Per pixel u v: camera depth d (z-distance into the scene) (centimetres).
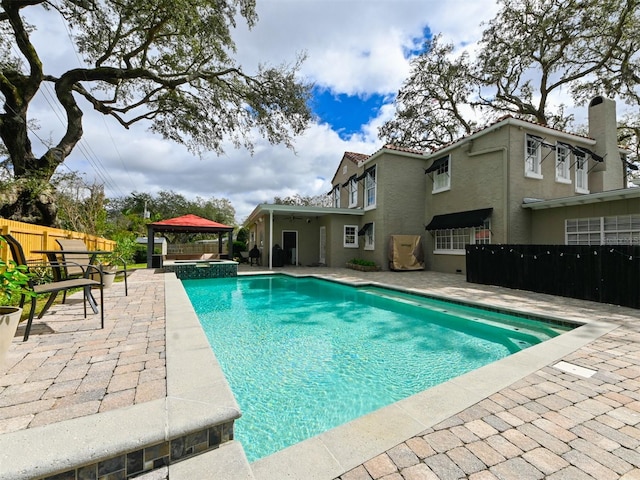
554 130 1360
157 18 1284
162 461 204
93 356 347
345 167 2469
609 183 1464
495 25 2038
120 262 1510
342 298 1076
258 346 592
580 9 1666
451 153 1575
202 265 1476
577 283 834
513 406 287
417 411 277
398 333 678
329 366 502
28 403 242
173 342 393
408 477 198
